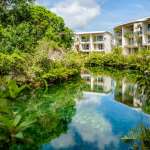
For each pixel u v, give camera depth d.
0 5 26.14
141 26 55.00
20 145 7.98
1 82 10.02
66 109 13.69
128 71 37.12
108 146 8.53
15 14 26.97
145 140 7.25
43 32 34.34
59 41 36.28
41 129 10.08
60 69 23.14
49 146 8.51
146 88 18.97
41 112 12.66
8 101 7.20
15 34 21.75
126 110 13.62
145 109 13.76
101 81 27.19
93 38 74.12
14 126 7.70
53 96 17.09
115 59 44.88
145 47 54.91
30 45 22.88
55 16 38.62
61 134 9.63
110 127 10.55
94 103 15.53
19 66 17.12
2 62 16.39
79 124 10.93
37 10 36.47
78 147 8.46
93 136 9.48
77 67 28.56
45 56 21.98
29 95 16.72
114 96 18.06
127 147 8.33
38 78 18.36
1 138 7.51
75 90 20.38
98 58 47.62
